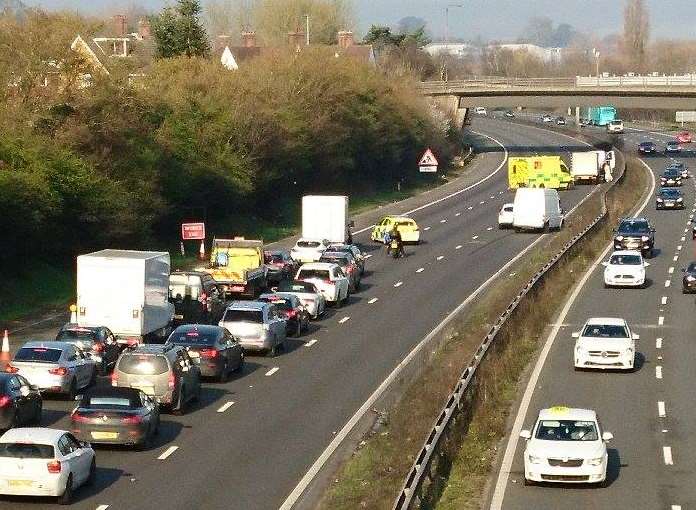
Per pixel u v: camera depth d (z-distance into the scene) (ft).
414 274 404.77
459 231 531.50
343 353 269.03
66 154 373.20
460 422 185.26
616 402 215.51
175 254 429.38
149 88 474.08
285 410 212.23
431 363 241.35
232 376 244.42
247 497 157.38
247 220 519.19
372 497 149.48
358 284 375.66
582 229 472.44
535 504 153.38
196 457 179.01
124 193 391.65
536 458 160.86
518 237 502.79
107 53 433.48
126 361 206.18
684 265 412.98
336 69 653.71
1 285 331.98
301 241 421.18
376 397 222.48
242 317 262.47
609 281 357.00
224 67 572.92
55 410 208.13
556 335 282.56
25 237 348.18
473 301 342.23
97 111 398.42
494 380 220.84
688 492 158.92
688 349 267.59
